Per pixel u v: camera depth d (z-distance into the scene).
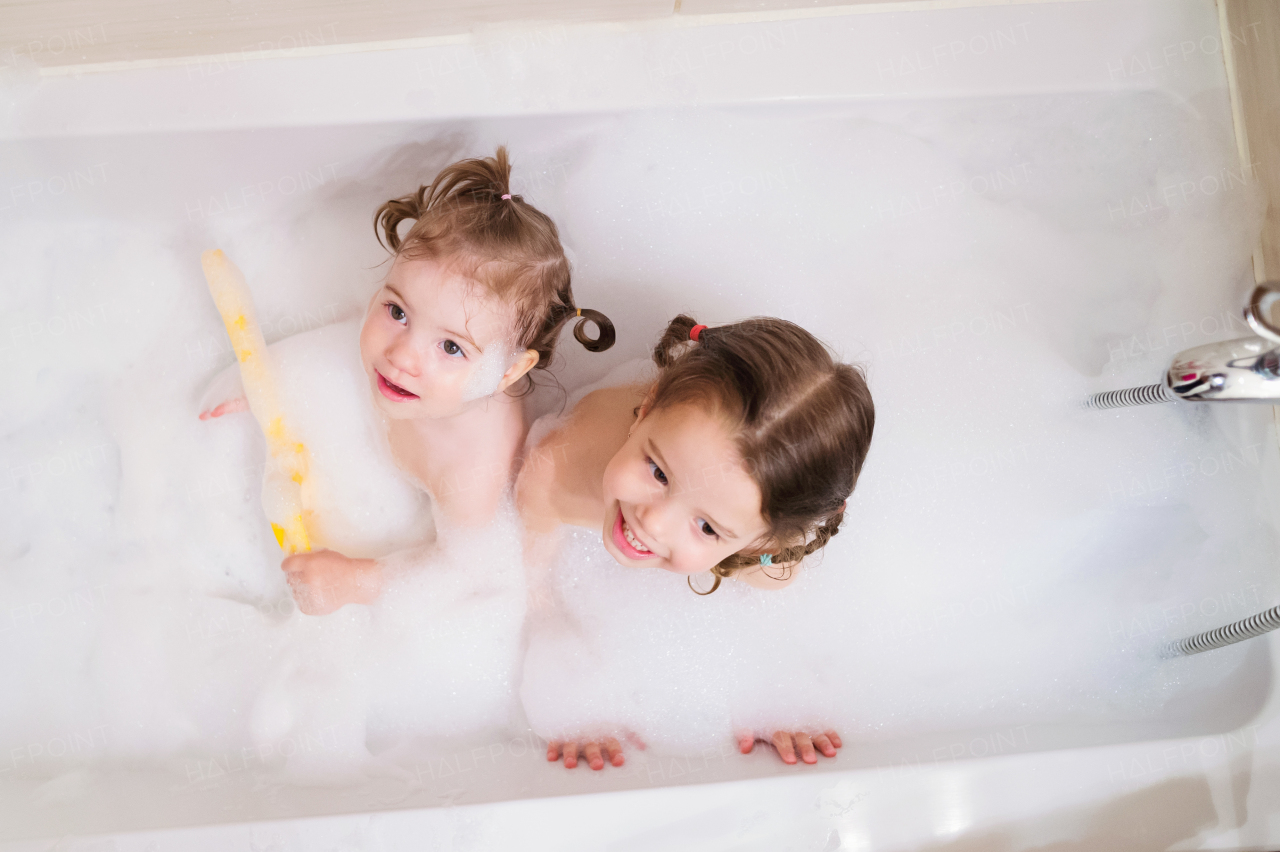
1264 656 0.94
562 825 0.81
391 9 0.90
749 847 0.83
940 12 0.96
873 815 0.85
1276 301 0.59
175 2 0.87
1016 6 0.97
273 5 0.89
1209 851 0.86
